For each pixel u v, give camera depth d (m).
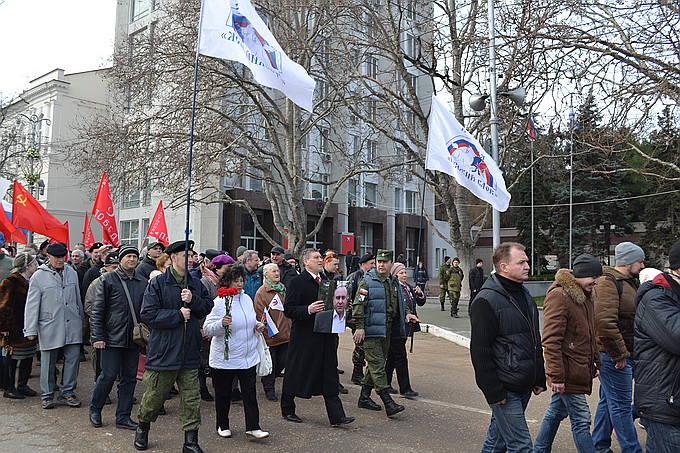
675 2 10.48
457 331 14.30
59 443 5.63
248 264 8.68
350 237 38.47
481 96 13.17
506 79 17.08
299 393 6.23
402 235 44.59
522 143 23.03
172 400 7.59
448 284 17.97
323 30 21.94
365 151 31.61
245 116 22.55
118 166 19.92
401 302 7.53
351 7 19.14
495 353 4.01
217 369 5.78
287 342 7.73
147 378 5.30
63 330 6.99
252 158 21.97
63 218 37.56
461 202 23.27
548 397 7.83
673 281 3.60
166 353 5.22
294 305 6.26
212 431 6.13
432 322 16.45
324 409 7.16
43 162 36.47
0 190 12.59
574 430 4.42
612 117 11.92
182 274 5.47
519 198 45.91
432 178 22.58
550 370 4.36
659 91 10.77
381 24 19.28
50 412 6.80
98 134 20.42
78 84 38.38
